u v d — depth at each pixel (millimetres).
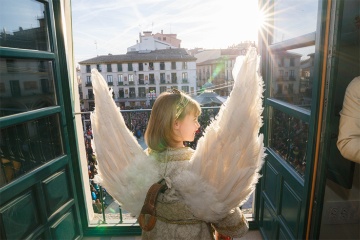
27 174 1897
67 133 2420
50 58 2174
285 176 1934
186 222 940
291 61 1866
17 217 1792
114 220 2848
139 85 52562
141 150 1029
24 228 1856
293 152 1869
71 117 2451
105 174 997
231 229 1020
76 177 2582
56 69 2262
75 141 2504
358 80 1288
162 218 956
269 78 2332
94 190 4910
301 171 1729
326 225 1790
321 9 1331
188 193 896
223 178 877
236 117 858
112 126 1007
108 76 52031
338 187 1729
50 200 2145
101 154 994
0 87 1727
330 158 1483
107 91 1054
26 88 1966
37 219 2000
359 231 1773
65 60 2354
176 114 963
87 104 35656
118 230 2721
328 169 1504
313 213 1528
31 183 1919
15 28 1858
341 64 1417
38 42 2094
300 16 1693
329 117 1376
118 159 990
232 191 890
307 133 1635
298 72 1743
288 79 1924
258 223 2639
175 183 906
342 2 1239
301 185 1642
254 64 875
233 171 867
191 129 998
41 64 2133
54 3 2266
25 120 1890
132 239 2658
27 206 1894
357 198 1737
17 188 1782
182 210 933
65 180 2387
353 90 1272
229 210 925
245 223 1049
